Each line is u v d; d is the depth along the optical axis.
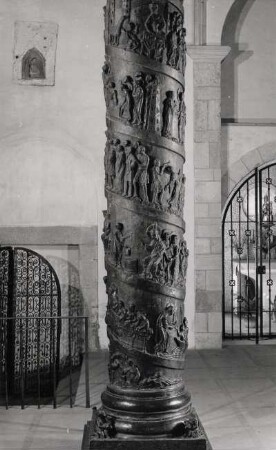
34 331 7.79
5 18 8.97
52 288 7.56
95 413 4.83
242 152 9.48
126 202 4.32
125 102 4.33
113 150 4.41
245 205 11.20
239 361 8.27
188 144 9.10
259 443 5.07
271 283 9.63
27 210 9.00
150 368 4.35
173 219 4.41
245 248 11.38
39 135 8.95
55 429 5.43
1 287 7.41
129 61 4.31
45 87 8.98
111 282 4.44
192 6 9.11
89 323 8.94
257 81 9.60
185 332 4.57
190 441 4.16
